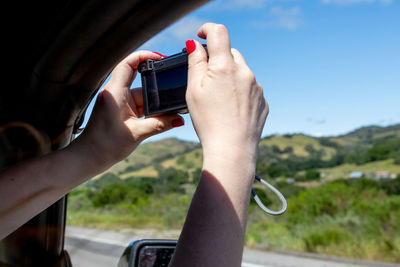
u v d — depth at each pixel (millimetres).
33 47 670
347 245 9008
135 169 92938
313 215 12406
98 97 904
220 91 582
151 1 519
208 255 498
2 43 663
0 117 804
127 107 914
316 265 7738
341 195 13945
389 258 8281
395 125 176000
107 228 14023
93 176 894
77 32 607
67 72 722
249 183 551
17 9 591
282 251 9281
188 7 524
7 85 748
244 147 557
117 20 568
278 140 145125
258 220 12602
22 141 855
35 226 989
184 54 875
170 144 152500
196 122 604
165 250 1138
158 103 883
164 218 15125
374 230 9664
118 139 870
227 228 513
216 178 532
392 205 11727
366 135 164750
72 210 19359
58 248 1069
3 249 967
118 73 921
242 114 574
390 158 85688
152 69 896
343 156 91188
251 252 9133
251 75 605
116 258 5199
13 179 776
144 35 604
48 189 802
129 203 20094
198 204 530
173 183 22750
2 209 750
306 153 127750
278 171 29750
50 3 574
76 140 881
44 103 802
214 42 612
